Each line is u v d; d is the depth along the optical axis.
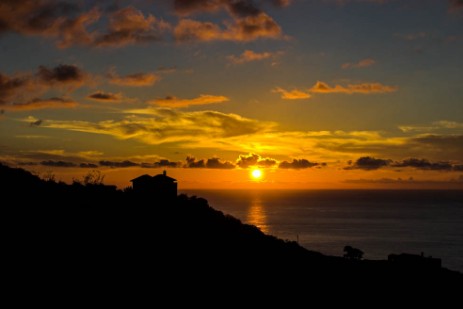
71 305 31.97
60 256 39.34
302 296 46.19
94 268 38.72
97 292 34.78
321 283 52.56
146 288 37.88
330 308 44.69
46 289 33.19
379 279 60.91
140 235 50.31
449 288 62.38
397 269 69.00
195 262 47.06
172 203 69.50
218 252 52.72
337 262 67.31
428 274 69.00
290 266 56.19
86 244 43.34
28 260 36.94
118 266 40.56
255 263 53.00
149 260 43.94
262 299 42.38
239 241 60.72
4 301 30.36
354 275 60.12
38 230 43.47
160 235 52.19
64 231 45.22
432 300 55.12
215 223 66.06
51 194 55.88
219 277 44.97
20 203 49.47
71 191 60.38
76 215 50.88
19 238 40.62
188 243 52.53
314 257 66.69
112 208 57.91
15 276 33.97
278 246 65.62
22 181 57.44
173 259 46.06
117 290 35.97
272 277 49.72
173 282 40.56
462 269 167.50
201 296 39.31
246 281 46.06
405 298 53.91
